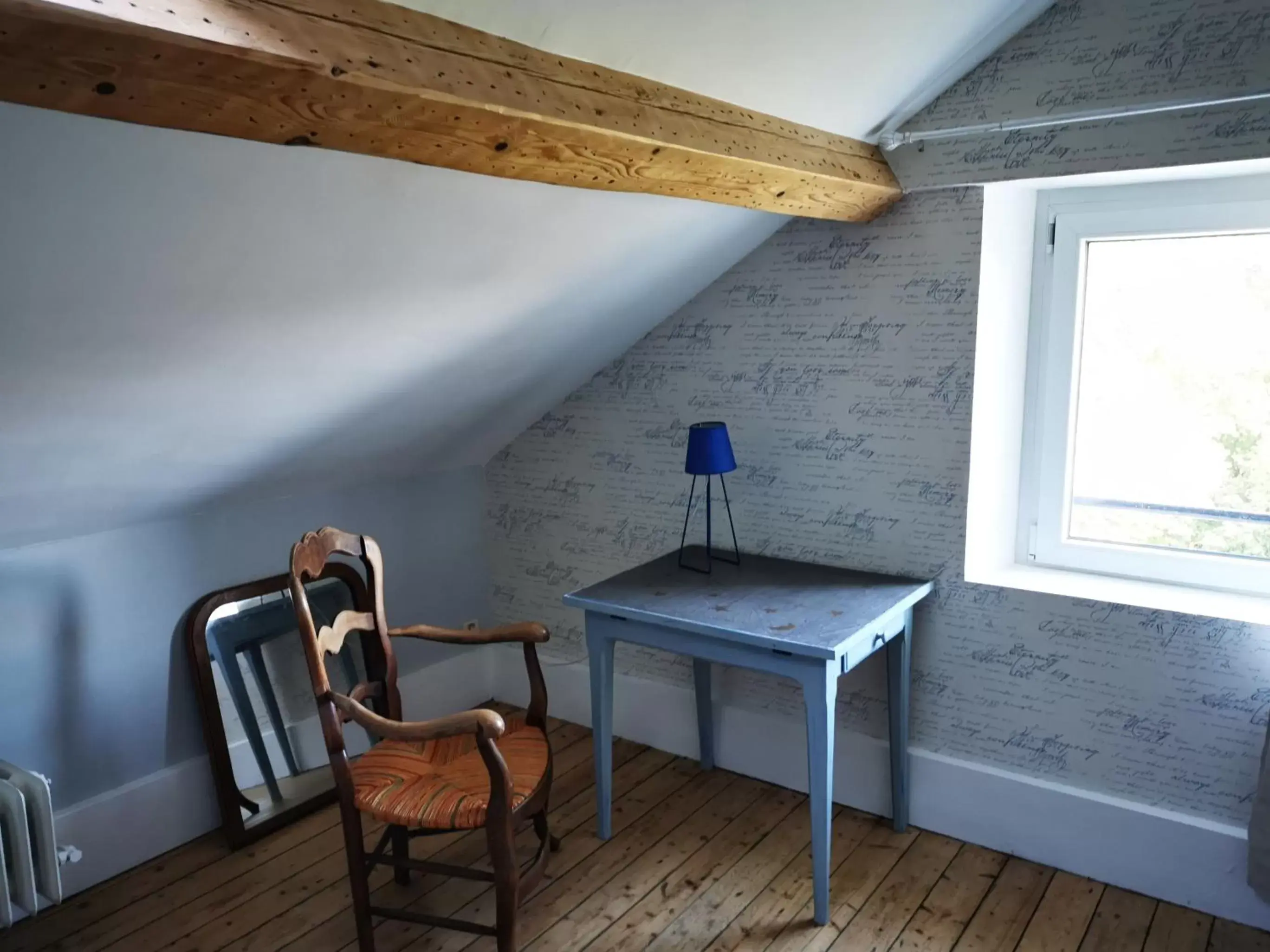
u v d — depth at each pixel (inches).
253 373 78.7
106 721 98.0
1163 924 87.5
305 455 102.3
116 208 52.9
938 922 88.4
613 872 97.3
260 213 59.4
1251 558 92.7
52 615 93.0
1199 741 88.3
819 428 106.7
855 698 107.3
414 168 62.4
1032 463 103.3
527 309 92.2
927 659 102.6
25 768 92.4
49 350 62.7
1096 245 96.9
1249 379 91.1
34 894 83.3
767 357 109.1
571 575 131.8
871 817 107.0
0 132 44.4
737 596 97.4
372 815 80.0
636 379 120.1
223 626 106.0
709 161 68.7
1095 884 93.8
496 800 76.2
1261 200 86.4
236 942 88.2
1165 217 91.2
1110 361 98.1
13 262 53.2
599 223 82.4
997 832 99.5
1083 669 93.4
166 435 82.7
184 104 42.6
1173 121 81.4
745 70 70.1
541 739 91.0
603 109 60.1
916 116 93.6
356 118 48.8
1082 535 102.7
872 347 101.3
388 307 78.3
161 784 102.3
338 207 62.4
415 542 129.0
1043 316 100.0
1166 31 80.7
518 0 53.0
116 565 97.5
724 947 85.9
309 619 82.1
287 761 110.5
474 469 136.6
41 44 35.7
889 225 98.2
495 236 75.6
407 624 129.0
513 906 78.5
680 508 119.6
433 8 51.0
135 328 64.7
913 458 100.5
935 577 101.0
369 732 79.4
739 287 109.8
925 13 73.8
